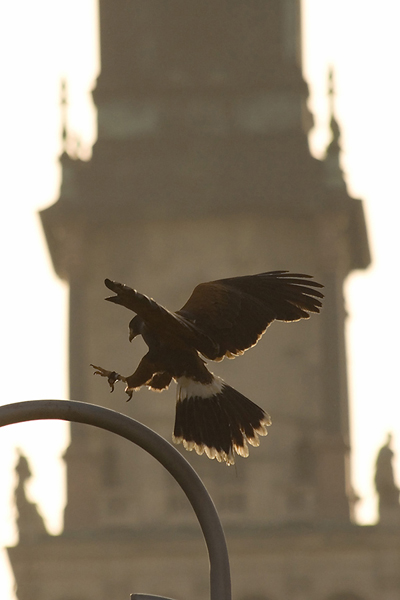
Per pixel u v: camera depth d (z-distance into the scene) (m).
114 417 5.82
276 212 64.44
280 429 62.81
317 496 60.97
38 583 58.28
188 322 4.90
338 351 63.62
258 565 58.62
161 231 65.31
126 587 58.56
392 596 57.16
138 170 65.31
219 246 64.94
